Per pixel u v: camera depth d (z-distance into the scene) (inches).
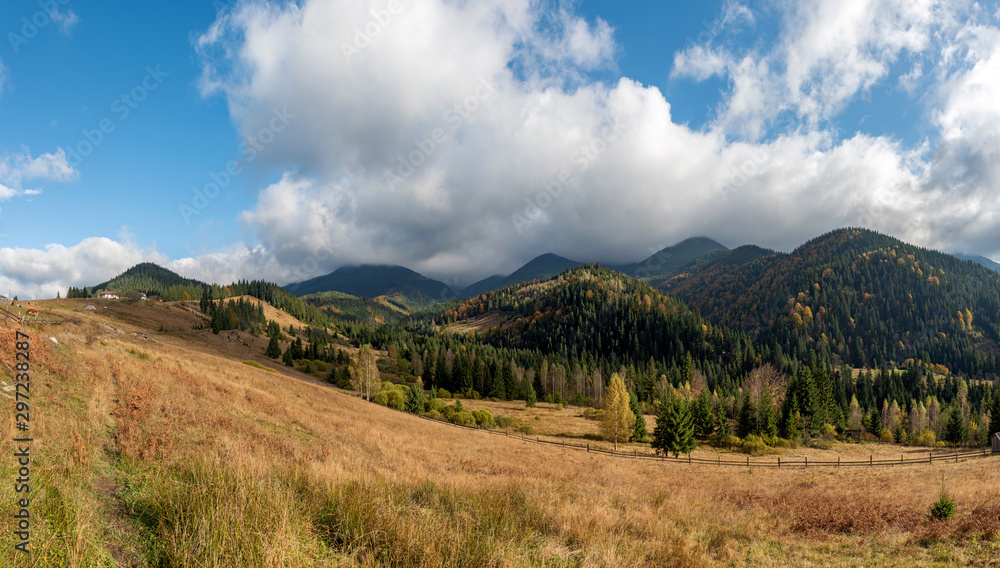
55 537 174.4
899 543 386.6
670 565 312.8
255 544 198.1
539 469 899.4
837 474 1182.3
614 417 2102.6
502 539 281.3
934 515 452.1
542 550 283.3
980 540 368.2
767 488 869.8
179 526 209.5
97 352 712.4
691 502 597.9
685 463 1539.1
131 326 2977.4
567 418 2989.7
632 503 554.3
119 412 421.7
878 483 885.8
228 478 270.1
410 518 286.4
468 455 999.6
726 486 892.0
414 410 2326.5
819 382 3174.2
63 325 928.3
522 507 392.8
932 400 3582.7
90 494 232.5
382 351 5713.6
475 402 3582.7
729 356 6043.3
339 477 335.9
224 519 205.9
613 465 1274.6
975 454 1766.7
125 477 275.1
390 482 387.2
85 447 284.2
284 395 1256.2
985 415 3102.9
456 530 281.0
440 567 224.4
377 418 1416.1
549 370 4667.8
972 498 560.1
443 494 401.4
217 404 713.0
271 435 622.2
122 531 205.8
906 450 2303.2
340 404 1523.1
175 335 3228.3
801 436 2460.6
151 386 609.6
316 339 4608.8
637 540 360.2
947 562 332.5
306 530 236.1
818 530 445.1
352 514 268.7
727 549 367.9
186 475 288.5
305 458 490.0
